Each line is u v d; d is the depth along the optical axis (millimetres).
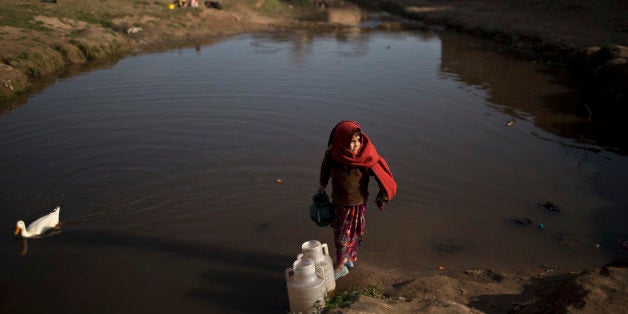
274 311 4832
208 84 13477
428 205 7066
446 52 18859
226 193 7355
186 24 25125
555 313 3910
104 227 6473
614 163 8469
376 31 25656
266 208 6930
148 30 23125
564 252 5887
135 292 5188
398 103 11828
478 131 10039
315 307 4480
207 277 5438
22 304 5004
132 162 8406
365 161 4875
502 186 7629
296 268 4480
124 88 13219
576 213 6809
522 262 5695
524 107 11711
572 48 16859
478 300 4688
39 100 12211
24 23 19531
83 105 11695
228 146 9109
